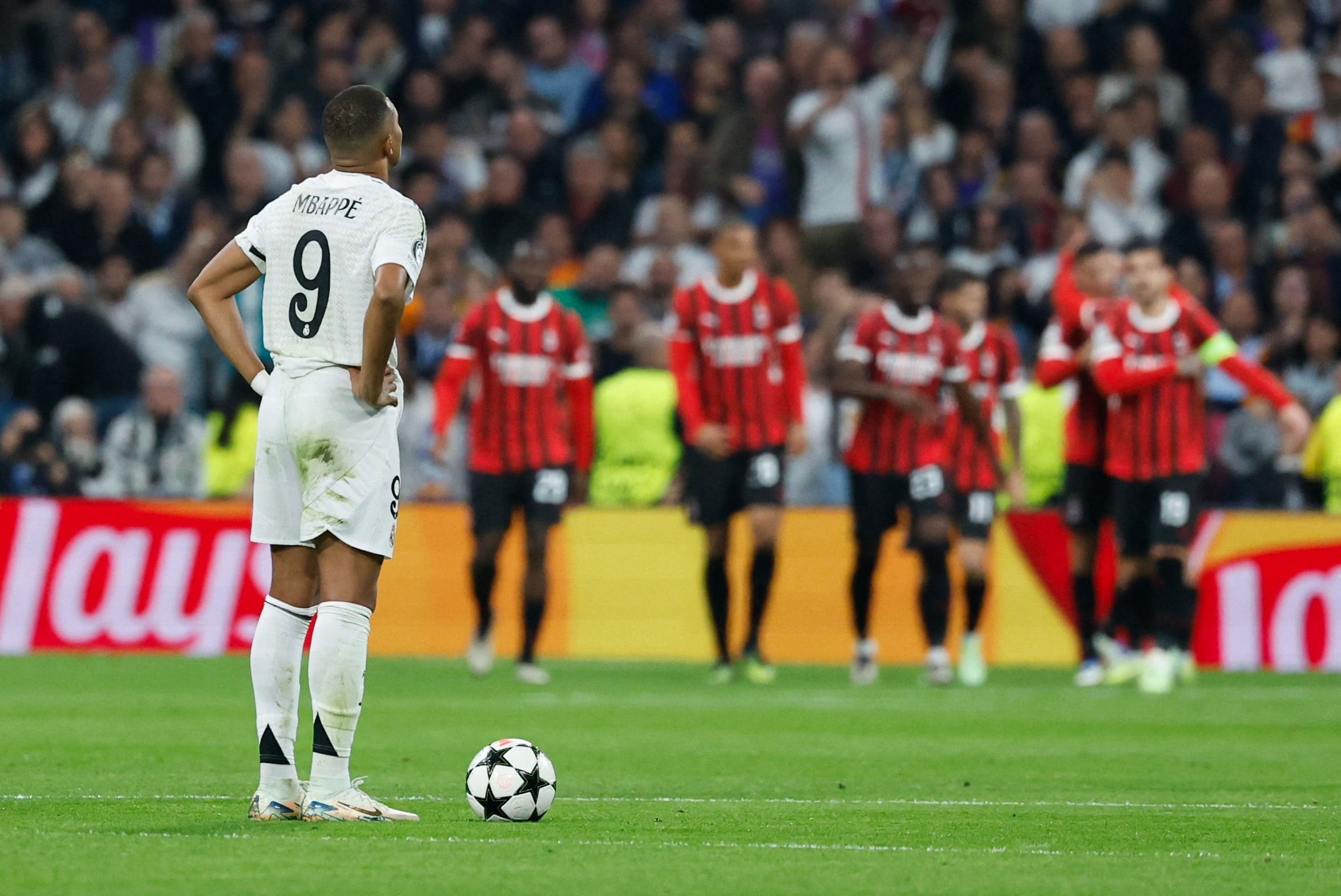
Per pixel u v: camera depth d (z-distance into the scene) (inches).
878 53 2687.0
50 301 2186.3
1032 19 2807.6
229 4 2854.3
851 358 1670.8
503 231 2527.1
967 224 2440.9
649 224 2573.8
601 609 1966.0
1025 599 1913.1
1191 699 1521.9
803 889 581.6
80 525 1932.8
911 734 1213.1
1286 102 2716.5
